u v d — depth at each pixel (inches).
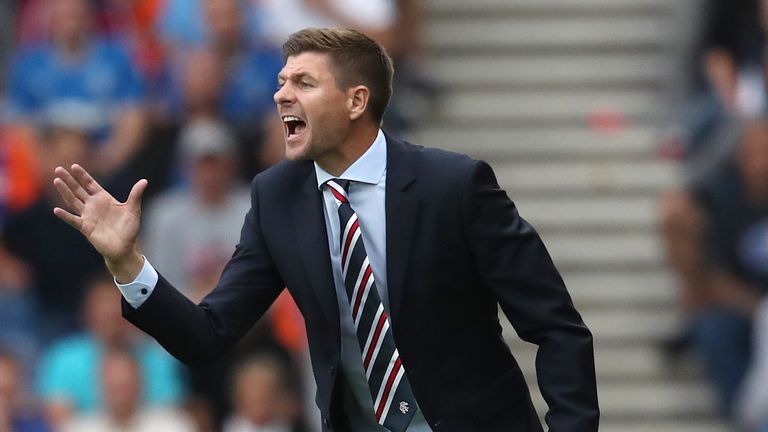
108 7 1390.3
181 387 1134.4
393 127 1277.1
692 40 1386.6
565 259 1311.5
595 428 558.9
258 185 601.6
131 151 1270.9
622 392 1249.4
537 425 590.9
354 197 582.2
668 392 1245.1
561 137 1369.3
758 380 1120.2
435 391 573.3
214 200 1190.3
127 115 1284.4
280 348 1151.0
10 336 1182.3
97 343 1117.7
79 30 1346.0
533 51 1416.1
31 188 1246.9
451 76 1400.1
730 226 1245.1
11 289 1203.9
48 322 1216.8
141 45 1364.4
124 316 570.6
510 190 1341.0
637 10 1435.8
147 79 1344.7
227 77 1296.8
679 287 1257.4
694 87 1382.9
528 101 1390.3
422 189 575.5
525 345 1256.8
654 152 1358.3
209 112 1275.8
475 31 1423.5
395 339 571.8
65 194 565.3
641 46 1423.5
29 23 1425.9
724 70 1342.3
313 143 574.2
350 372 586.9
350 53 577.3
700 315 1229.7
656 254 1309.1
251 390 1104.2
